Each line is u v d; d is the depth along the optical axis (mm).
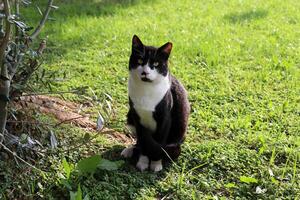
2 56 1325
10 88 1456
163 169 1611
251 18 3361
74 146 1594
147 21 3225
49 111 1784
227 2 3812
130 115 1627
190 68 2453
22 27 1329
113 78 2287
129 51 2658
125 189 1496
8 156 1468
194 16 3416
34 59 1477
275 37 2971
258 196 1507
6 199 1390
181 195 1497
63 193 1447
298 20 3357
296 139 1797
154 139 1574
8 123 1534
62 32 2889
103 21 3186
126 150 1645
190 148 1707
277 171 1613
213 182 1560
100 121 1501
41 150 1524
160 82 1486
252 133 1850
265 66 2490
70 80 2217
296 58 2617
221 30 3072
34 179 1453
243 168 1626
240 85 2264
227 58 2588
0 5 1386
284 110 2027
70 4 3592
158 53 1476
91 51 2635
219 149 1702
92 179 1496
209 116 1957
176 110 1591
